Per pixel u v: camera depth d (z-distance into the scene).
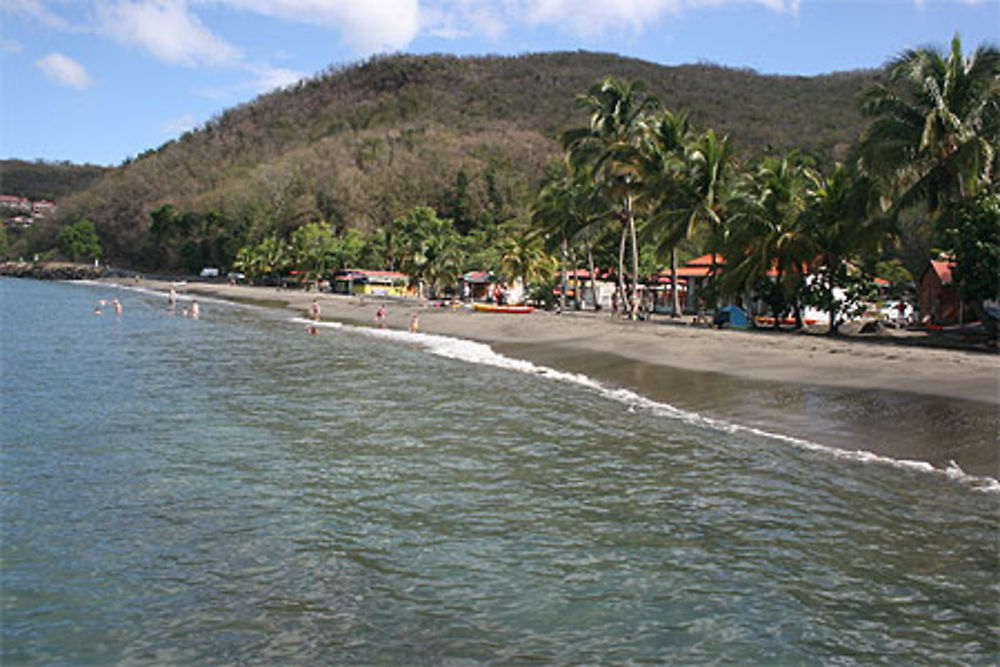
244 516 10.50
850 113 168.25
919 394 16.50
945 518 9.84
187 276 163.25
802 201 36.97
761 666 6.48
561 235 57.31
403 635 7.11
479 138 179.75
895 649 6.74
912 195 31.88
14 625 7.37
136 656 6.79
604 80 46.94
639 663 6.56
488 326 45.47
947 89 29.83
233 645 6.96
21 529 9.97
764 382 20.00
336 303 78.81
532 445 14.66
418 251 86.81
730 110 188.75
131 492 11.62
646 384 21.80
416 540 9.54
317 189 154.00
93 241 187.50
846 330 37.41
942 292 36.34
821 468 12.33
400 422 17.09
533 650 6.80
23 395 20.92
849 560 8.63
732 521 10.02
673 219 42.47
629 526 9.95
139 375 25.52
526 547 9.26
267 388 22.56
